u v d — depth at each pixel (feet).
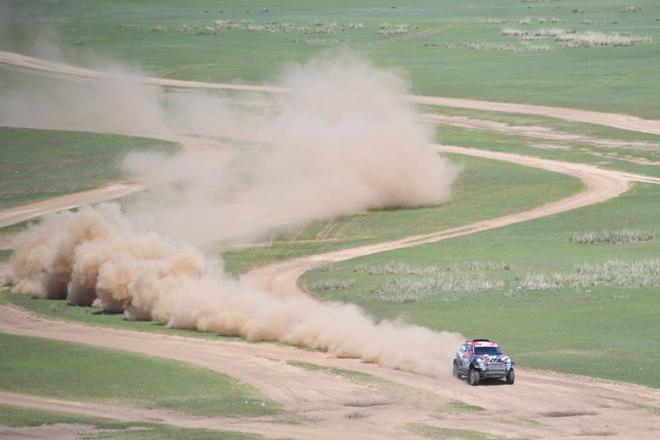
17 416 518.78
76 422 508.53
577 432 493.36
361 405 547.90
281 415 526.57
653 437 485.97
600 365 639.35
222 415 528.22
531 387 587.68
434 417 522.06
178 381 607.37
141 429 493.36
